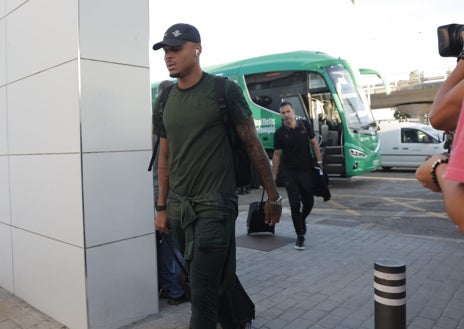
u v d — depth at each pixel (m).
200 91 2.57
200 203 2.54
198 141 2.56
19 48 3.73
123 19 3.34
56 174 3.35
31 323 3.46
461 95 1.24
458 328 3.32
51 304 3.54
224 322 3.03
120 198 3.33
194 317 2.51
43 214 3.54
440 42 1.46
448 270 4.70
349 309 3.69
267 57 14.09
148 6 3.51
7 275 4.19
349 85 13.07
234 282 2.80
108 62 3.24
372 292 4.09
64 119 3.22
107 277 3.26
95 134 3.17
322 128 12.64
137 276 3.45
